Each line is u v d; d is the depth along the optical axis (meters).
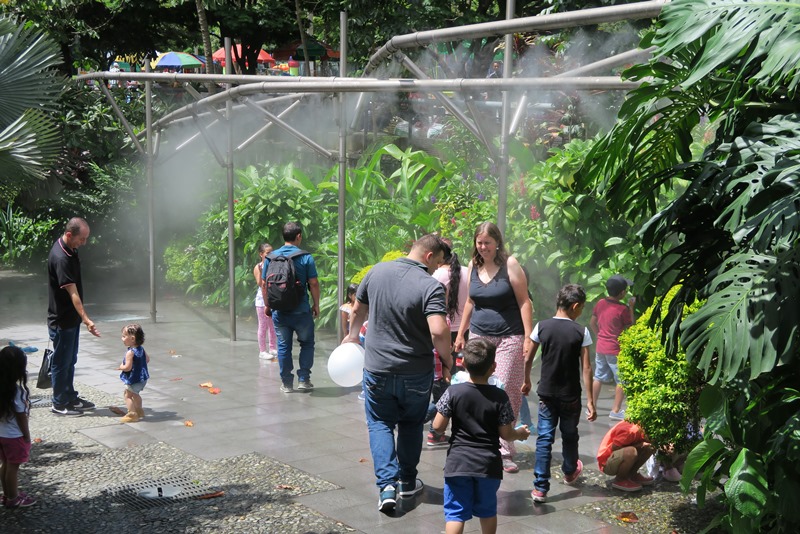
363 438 7.16
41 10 21.14
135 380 7.66
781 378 4.46
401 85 8.14
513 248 9.88
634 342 5.62
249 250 13.88
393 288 5.65
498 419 4.69
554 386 5.73
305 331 8.83
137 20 25.62
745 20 3.93
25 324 13.23
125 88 19.55
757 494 4.34
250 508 5.52
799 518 4.25
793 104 4.51
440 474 6.27
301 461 6.53
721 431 4.72
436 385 6.83
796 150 3.95
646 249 4.81
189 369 10.05
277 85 9.52
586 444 6.95
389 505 5.24
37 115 9.94
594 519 5.35
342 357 7.37
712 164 4.36
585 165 5.22
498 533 5.12
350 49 19.73
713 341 3.92
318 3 23.23
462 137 13.12
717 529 5.14
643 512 5.45
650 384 5.49
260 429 7.43
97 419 7.79
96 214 18.91
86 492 5.85
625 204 5.35
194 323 13.47
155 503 5.62
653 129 5.09
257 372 9.90
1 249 19.88
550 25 6.18
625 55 6.34
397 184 13.84
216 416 7.89
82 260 19.58
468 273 7.07
